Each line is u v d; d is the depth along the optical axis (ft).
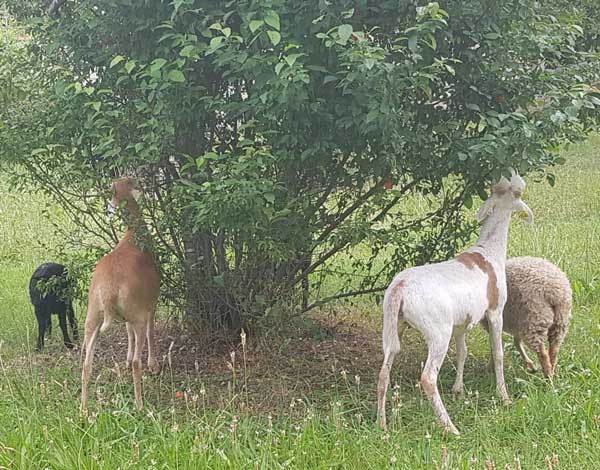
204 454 15.05
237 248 20.27
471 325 18.39
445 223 21.26
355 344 23.24
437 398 17.10
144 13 17.76
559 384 18.72
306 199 18.47
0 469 14.70
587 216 38.78
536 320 19.52
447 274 17.84
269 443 15.51
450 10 16.84
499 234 19.17
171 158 20.61
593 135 63.52
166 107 17.44
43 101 20.29
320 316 25.35
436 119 18.66
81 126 19.06
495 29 17.21
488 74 18.21
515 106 18.70
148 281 18.35
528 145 17.15
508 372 20.84
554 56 20.03
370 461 15.15
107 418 16.81
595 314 24.35
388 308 17.20
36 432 16.19
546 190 45.60
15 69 20.79
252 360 21.44
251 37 16.49
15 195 42.34
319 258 21.25
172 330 23.68
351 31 14.61
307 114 16.46
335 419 16.40
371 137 17.17
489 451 15.57
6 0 22.17
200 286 21.16
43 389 18.20
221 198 16.30
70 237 24.95
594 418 16.58
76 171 19.25
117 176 20.66
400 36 17.08
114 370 20.22
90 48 19.36
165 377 20.62
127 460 15.19
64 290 22.43
